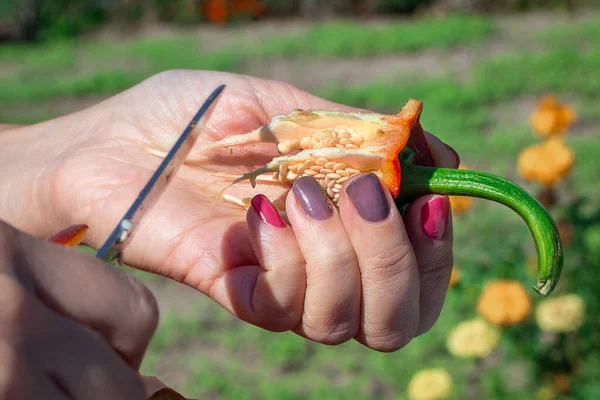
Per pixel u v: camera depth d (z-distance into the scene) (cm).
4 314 22
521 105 168
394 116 39
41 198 45
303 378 87
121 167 44
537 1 264
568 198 110
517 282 70
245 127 46
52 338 23
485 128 156
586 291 70
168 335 96
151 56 229
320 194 37
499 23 247
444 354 86
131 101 48
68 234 28
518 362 81
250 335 95
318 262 37
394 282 38
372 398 82
